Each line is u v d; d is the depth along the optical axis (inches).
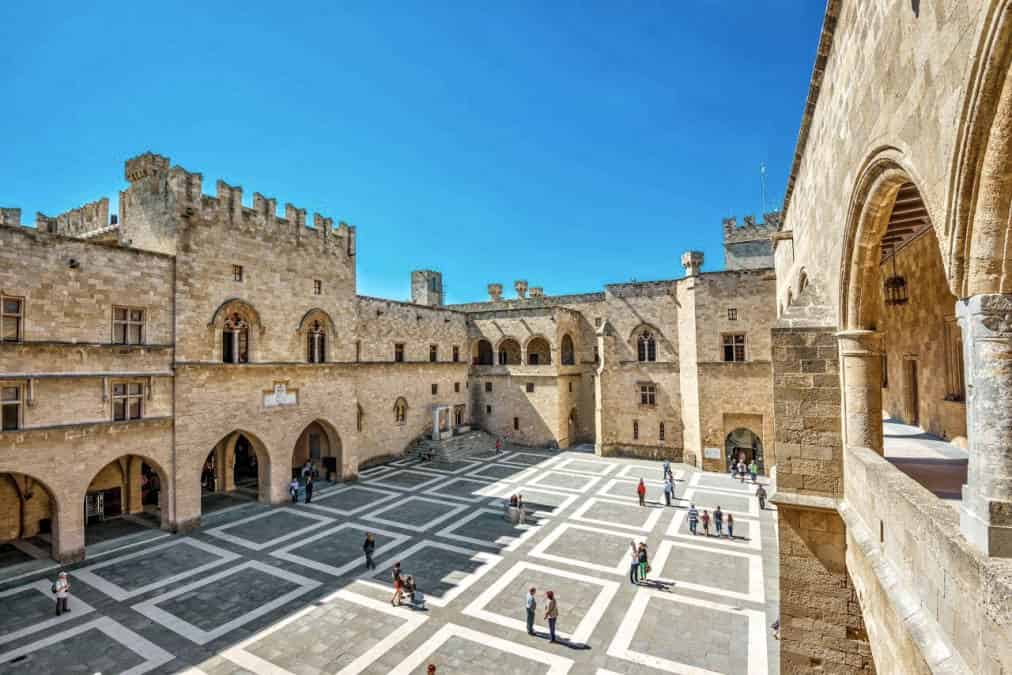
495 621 734.5
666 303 1829.5
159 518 1214.3
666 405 1818.4
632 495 1374.3
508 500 1331.2
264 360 1296.8
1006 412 189.2
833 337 468.8
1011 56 164.9
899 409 769.6
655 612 754.8
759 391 1579.7
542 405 2052.2
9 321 886.4
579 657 647.1
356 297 1702.8
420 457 1833.2
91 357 974.4
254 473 1659.7
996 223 187.9
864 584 381.4
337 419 1503.4
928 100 228.8
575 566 919.0
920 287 652.1
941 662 206.8
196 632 705.6
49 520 1129.4
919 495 276.8
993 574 172.9
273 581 863.1
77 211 1510.8
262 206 1310.3
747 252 2142.0
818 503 462.3
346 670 622.5
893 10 278.2
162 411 1082.7
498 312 2169.0
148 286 1069.8
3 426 871.7
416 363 1929.1
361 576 882.8
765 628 708.0
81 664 633.6
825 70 474.0
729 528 1043.3
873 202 347.6
